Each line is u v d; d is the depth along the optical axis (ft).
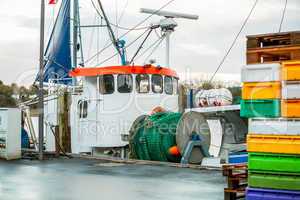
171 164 52.49
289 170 27.40
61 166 52.54
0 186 39.55
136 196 34.86
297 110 27.04
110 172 47.83
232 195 33.19
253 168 28.32
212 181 41.91
